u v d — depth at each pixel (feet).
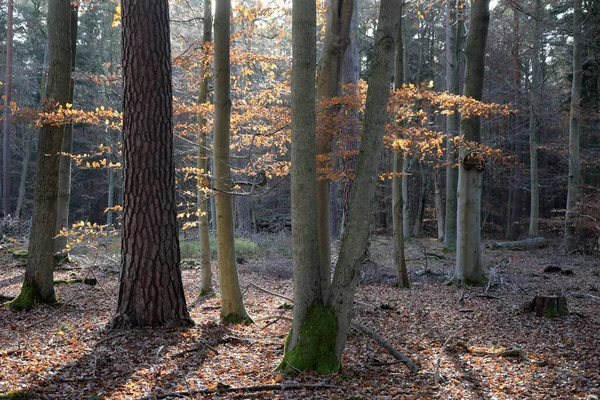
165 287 23.84
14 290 33.32
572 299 33.06
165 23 23.71
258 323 26.30
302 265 17.38
